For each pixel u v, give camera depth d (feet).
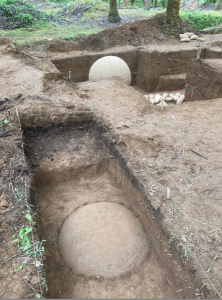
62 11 55.31
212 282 7.51
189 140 13.87
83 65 33.50
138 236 10.64
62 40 35.37
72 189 13.52
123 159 12.52
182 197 10.30
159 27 41.06
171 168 11.85
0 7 43.27
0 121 14.14
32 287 7.31
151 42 38.91
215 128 15.12
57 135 15.03
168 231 9.05
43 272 7.92
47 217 11.87
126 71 26.32
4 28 42.04
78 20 51.37
